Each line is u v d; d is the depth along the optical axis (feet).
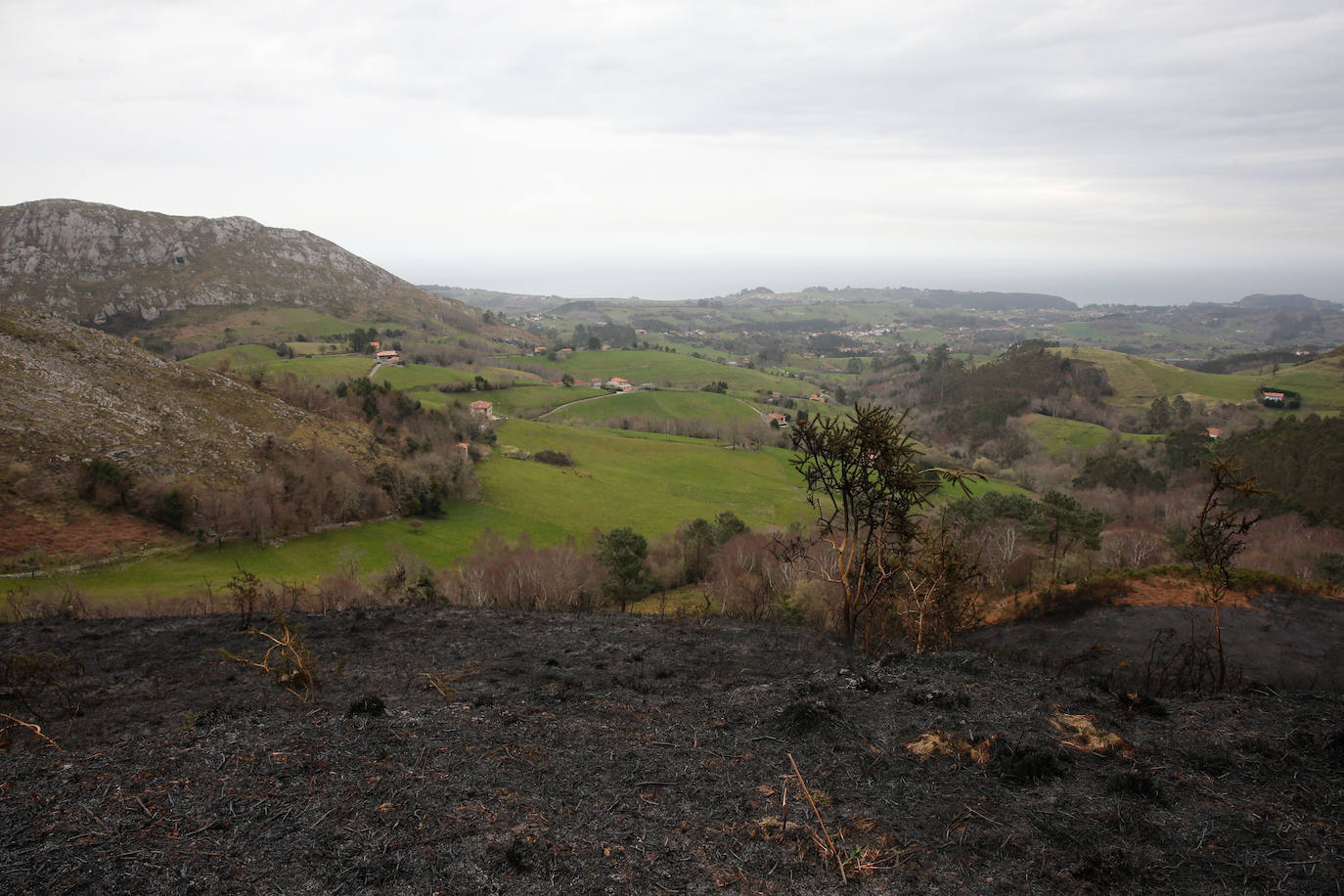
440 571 87.61
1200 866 10.94
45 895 9.31
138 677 22.53
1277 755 14.92
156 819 11.39
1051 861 10.91
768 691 19.92
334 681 21.39
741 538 91.50
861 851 11.06
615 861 10.65
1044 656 30.42
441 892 9.73
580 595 69.41
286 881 9.87
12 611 51.31
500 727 15.80
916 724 16.53
